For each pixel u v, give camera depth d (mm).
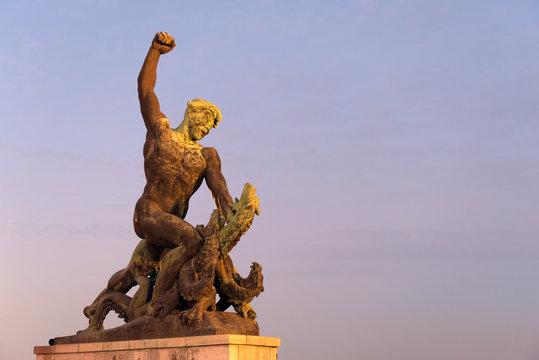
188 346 11227
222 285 12344
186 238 12141
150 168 13070
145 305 12695
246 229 12320
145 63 13562
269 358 11594
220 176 13211
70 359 12539
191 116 13398
